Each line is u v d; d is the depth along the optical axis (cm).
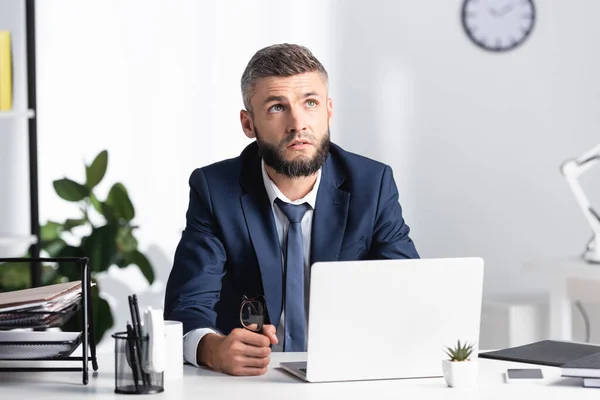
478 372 189
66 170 418
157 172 428
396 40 454
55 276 386
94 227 392
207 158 433
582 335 447
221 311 233
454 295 183
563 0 473
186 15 429
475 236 468
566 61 475
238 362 186
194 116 431
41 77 415
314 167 218
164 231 429
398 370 183
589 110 476
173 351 182
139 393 170
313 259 228
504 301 432
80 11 418
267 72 214
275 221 231
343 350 180
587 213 389
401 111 455
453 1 461
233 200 230
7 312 177
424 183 459
